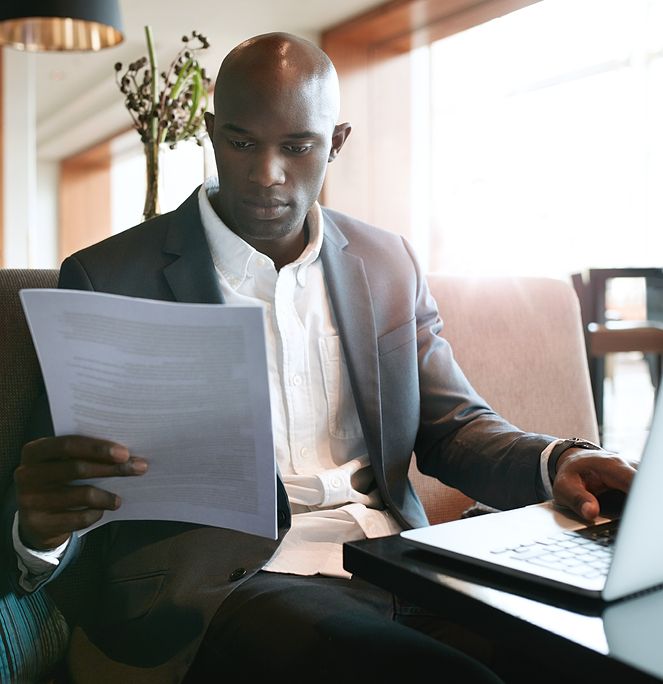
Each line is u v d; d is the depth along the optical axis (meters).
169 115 1.60
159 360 0.77
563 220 6.61
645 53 6.21
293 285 1.16
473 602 0.64
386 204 5.71
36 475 0.83
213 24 5.79
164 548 1.04
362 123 5.61
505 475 1.09
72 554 1.00
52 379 0.78
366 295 1.20
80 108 9.53
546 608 0.63
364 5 5.16
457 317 1.63
